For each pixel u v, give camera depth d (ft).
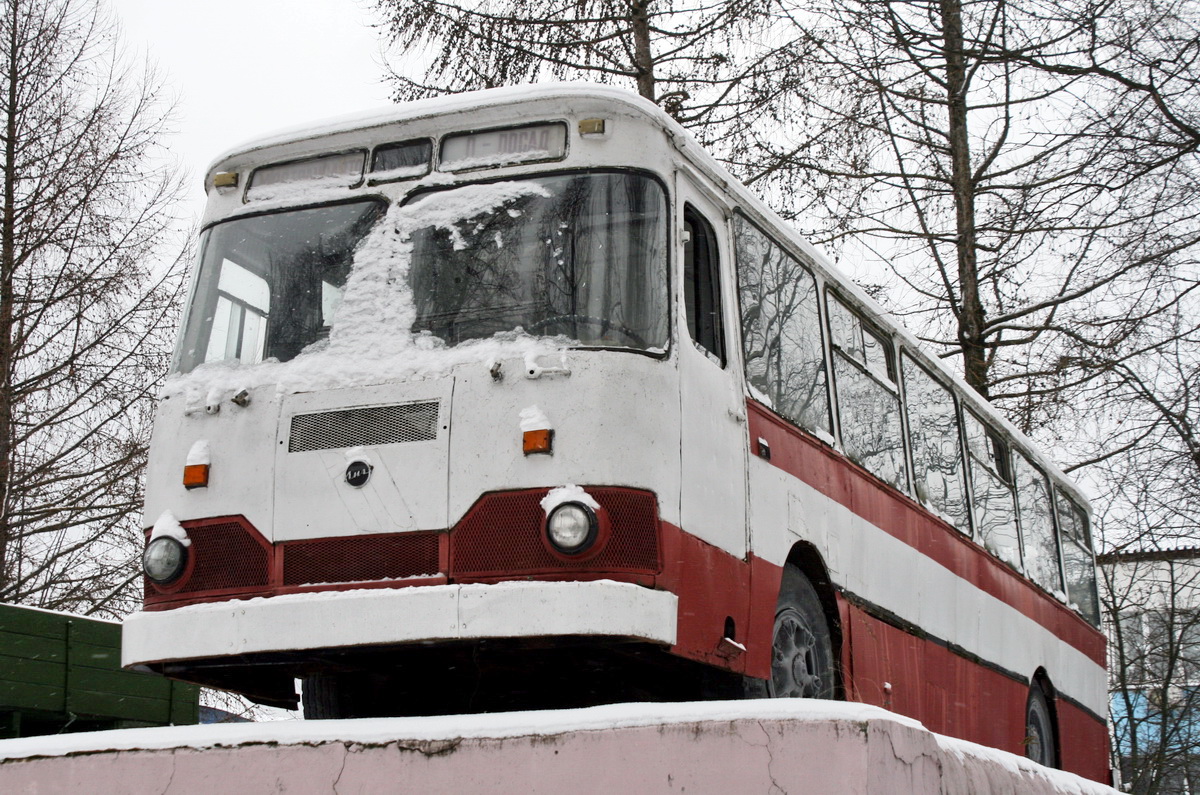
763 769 16.61
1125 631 72.64
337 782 17.81
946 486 38.96
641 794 16.88
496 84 61.93
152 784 18.57
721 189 27.25
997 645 41.27
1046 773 23.61
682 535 23.26
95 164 63.93
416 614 22.03
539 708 27.86
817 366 30.99
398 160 25.79
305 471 23.77
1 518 59.16
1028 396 59.77
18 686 31.48
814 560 28.96
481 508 22.68
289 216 26.08
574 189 24.49
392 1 61.26
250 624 22.98
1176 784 73.41
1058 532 50.96
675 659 23.70
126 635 24.17
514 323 23.79
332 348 24.59
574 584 21.57
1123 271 49.29
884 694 31.63
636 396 23.04
